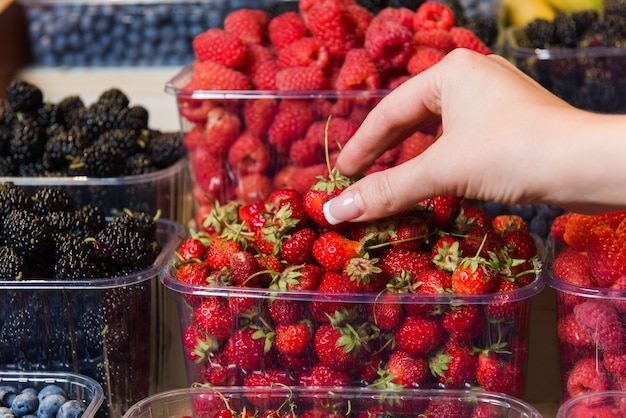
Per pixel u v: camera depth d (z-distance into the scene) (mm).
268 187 1357
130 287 1122
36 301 1115
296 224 1030
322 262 1003
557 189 882
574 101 1808
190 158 1393
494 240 1052
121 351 1137
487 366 992
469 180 914
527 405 970
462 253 998
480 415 988
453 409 992
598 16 2014
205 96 1316
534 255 1092
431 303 963
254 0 2516
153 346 1201
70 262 1128
